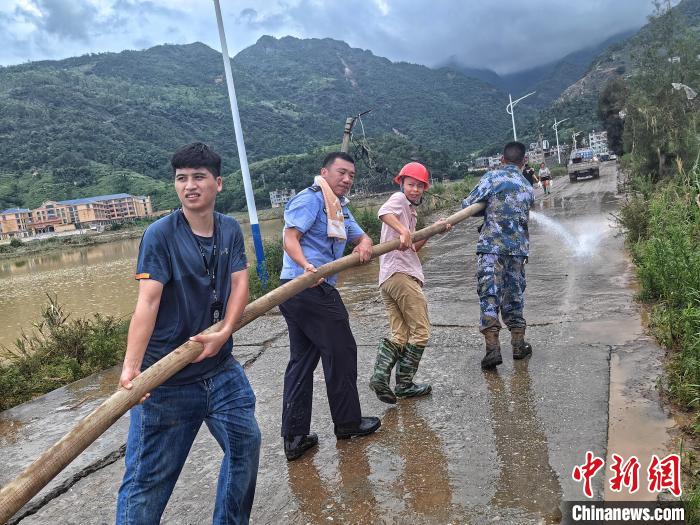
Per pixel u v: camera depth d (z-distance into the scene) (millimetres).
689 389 3262
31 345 6762
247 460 2277
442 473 2869
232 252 2273
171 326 2154
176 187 2156
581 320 5227
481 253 4254
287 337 5871
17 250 78812
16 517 2941
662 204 8008
